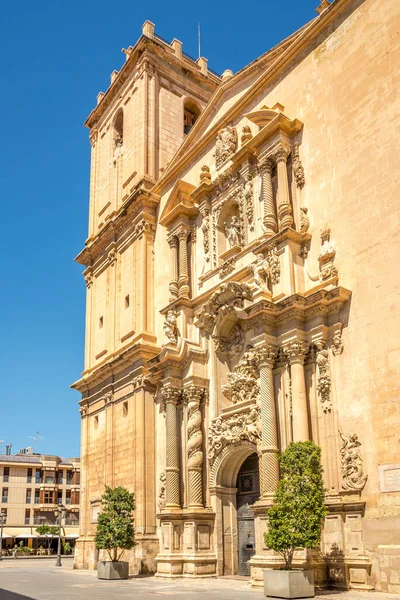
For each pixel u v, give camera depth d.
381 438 18.89
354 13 23.44
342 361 20.66
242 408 24.53
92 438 35.25
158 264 33.03
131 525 26.25
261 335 22.25
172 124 37.69
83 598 17.81
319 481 18.61
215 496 25.42
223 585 21.69
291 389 21.42
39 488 96.12
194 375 26.88
